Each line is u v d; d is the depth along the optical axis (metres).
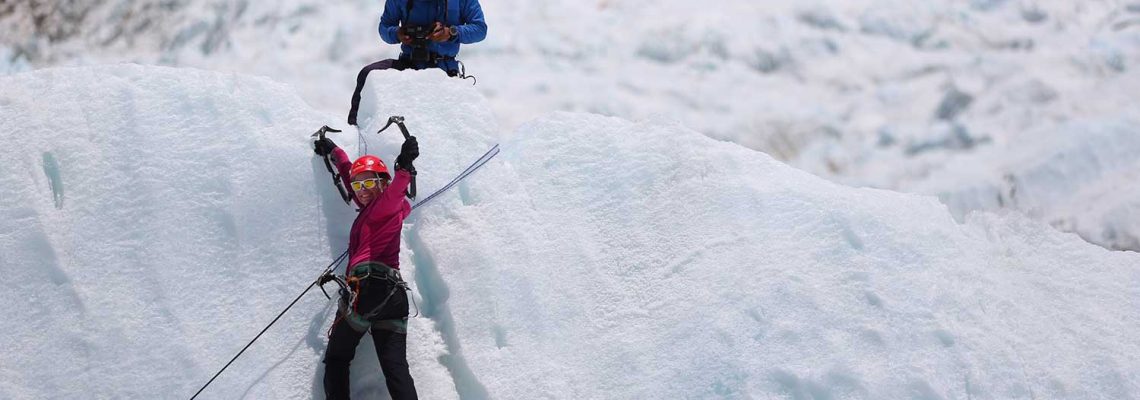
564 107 9.81
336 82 10.00
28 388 4.27
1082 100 10.36
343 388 4.32
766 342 4.69
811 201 5.28
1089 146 9.61
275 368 4.42
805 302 4.82
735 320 4.77
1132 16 11.71
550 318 4.77
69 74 5.10
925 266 5.07
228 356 4.42
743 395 4.53
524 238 4.98
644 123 5.67
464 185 5.13
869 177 9.54
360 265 4.42
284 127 5.05
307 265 4.73
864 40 11.22
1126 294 5.40
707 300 4.86
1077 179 9.40
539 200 5.24
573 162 5.44
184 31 10.59
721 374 4.60
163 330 4.44
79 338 4.38
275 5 10.87
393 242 4.55
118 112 4.97
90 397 4.27
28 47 10.24
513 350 4.64
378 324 4.41
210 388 4.33
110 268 4.56
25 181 4.70
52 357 4.34
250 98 5.09
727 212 5.25
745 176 5.47
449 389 4.54
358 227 4.59
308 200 4.88
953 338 4.75
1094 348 4.96
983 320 4.90
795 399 4.53
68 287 4.49
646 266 5.06
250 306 4.57
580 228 5.17
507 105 9.73
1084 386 4.73
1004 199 9.22
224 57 10.33
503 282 4.80
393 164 5.06
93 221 4.67
